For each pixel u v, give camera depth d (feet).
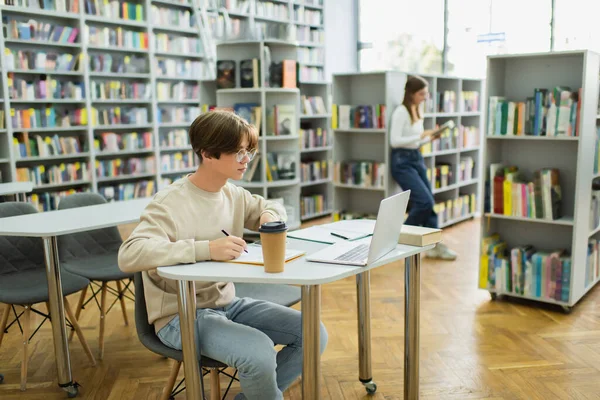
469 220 22.04
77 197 10.53
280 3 26.99
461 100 21.13
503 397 7.97
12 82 18.61
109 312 11.68
